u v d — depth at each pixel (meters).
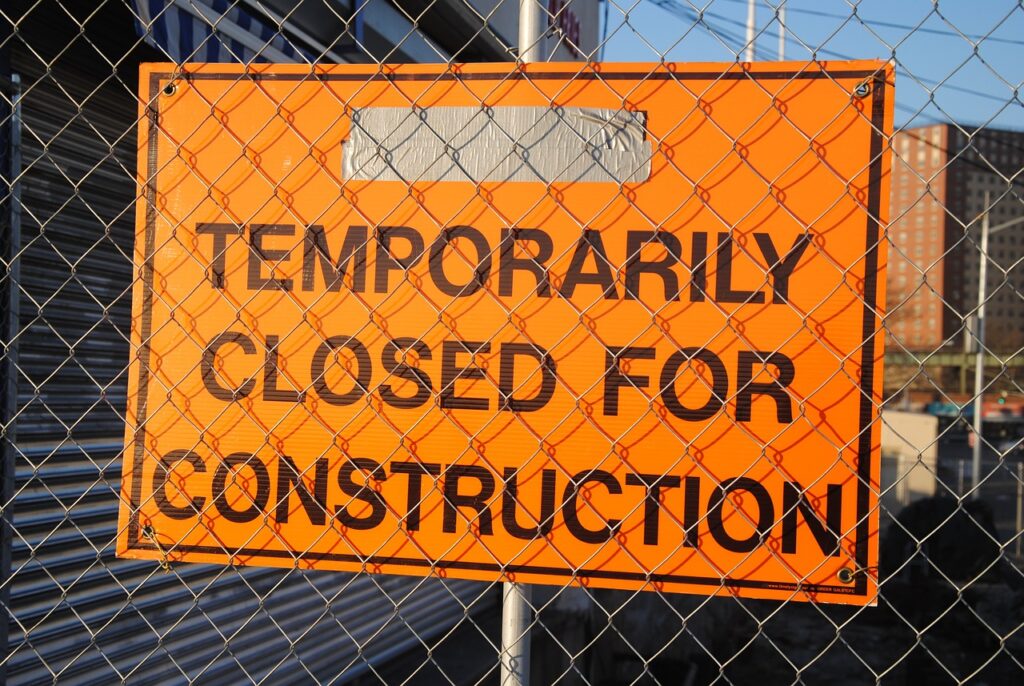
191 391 2.13
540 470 1.96
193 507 2.12
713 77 1.92
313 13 4.29
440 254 2.02
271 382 2.09
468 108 2.02
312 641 4.57
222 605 3.96
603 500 1.93
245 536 2.09
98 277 3.46
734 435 1.89
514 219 1.99
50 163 3.22
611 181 1.95
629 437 1.93
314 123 2.10
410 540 2.02
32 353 3.12
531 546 1.96
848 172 1.86
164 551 2.13
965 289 48.19
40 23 3.12
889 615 10.29
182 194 2.15
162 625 3.62
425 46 5.37
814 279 1.87
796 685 1.88
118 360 3.56
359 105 2.08
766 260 1.89
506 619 2.01
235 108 2.13
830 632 9.77
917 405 42.06
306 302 2.08
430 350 2.02
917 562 10.62
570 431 1.95
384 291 2.04
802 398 1.86
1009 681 8.12
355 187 2.07
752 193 1.90
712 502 1.89
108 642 3.36
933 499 11.88
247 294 2.11
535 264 1.98
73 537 3.25
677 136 1.93
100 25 3.41
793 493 1.86
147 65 2.19
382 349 2.04
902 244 47.84
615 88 1.96
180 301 2.14
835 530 1.85
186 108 2.16
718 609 8.27
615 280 1.94
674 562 1.90
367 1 4.04
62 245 3.28
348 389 2.05
